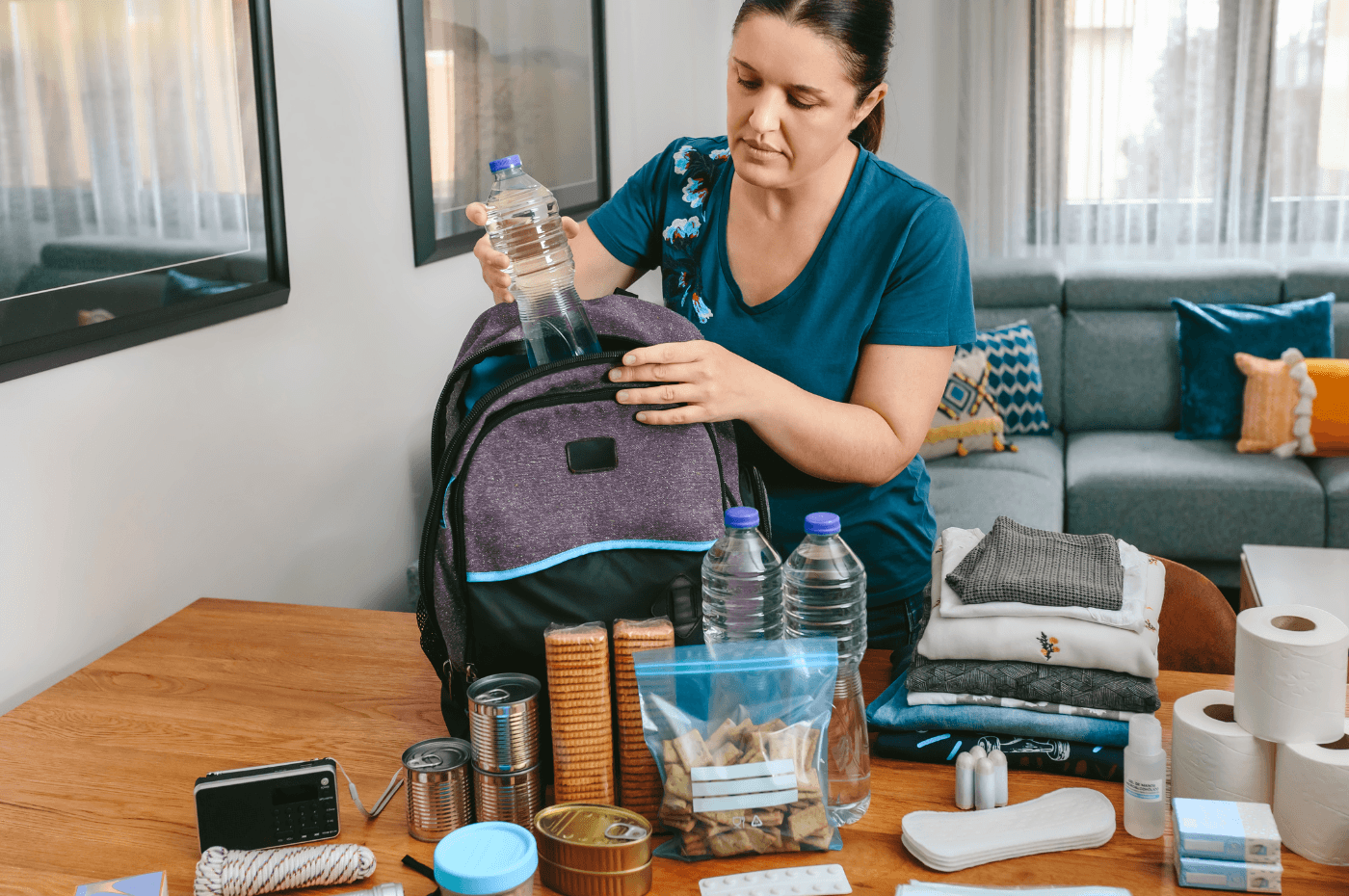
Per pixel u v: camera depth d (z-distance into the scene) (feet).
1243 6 13.35
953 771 3.20
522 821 2.90
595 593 3.08
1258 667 2.75
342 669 3.98
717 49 12.84
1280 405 10.77
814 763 2.83
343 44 5.81
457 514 3.01
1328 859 2.72
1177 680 3.63
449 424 3.40
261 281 5.19
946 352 3.97
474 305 7.50
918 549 4.54
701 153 4.43
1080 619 3.21
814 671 2.84
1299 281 11.62
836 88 3.43
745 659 2.83
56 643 4.17
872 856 2.83
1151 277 12.00
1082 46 13.87
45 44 3.96
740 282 4.21
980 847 2.77
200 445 4.86
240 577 5.18
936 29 14.39
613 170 9.96
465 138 7.25
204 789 2.84
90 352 4.17
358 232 6.04
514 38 7.84
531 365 3.40
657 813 2.93
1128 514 10.46
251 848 2.88
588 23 9.11
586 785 2.88
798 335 4.07
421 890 2.73
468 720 3.17
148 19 4.40
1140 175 14.12
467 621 3.09
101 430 4.30
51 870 2.85
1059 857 2.80
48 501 4.09
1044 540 3.59
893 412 3.87
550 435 3.09
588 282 4.56
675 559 3.14
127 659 4.09
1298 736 2.75
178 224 4.63
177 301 4.66
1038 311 12.19
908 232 3.91
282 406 5.44
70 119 4.08
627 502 3.11
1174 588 4.55
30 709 3.71
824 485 4.19
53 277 4.04
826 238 4.00
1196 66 13.64
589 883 2.65
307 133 5.55
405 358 6.60
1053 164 14.24
